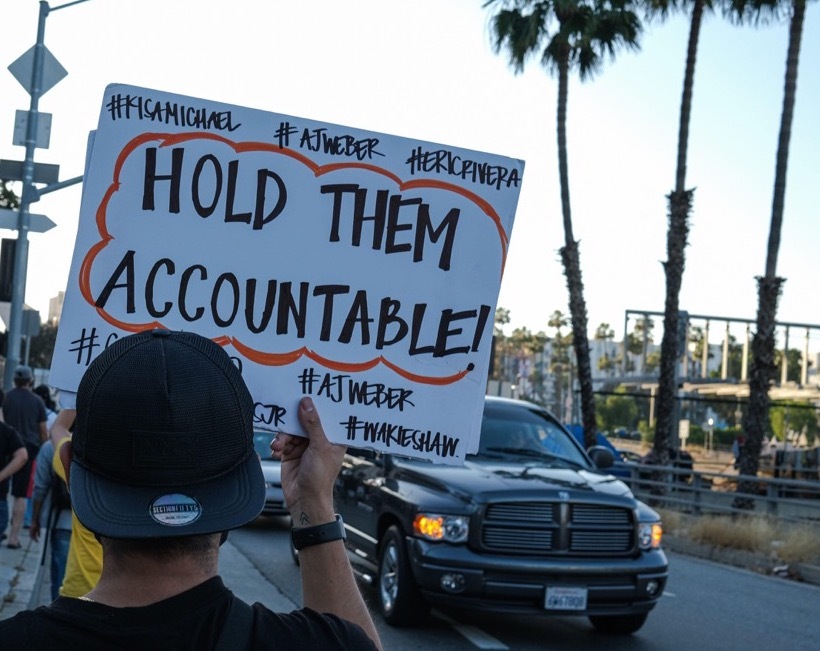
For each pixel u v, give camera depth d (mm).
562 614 7945
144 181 2508
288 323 2561
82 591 4914
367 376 2605
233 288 2543
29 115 16516
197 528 1526
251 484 1607
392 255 2637
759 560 13453
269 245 2570
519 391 90562
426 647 7934
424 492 8312
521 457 9203
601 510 8141
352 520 9594
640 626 8672
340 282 2605
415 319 2635
